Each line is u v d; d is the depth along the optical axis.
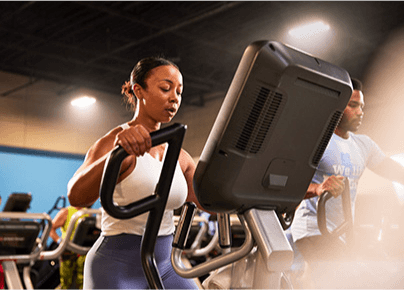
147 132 0.91
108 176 0.90
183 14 8.94
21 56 11.29
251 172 0.94
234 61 10.78
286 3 7.82
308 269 1.79
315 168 1.05
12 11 8.92
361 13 7.78
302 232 1.86
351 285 1.66
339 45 8.59
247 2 8.07
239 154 0.91
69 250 4.50
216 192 0.92
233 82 0.89
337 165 1.91
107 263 1.31
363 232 2.62
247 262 1.08
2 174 13.88
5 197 13.83
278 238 0.97
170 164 0.97
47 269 5.11
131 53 10.78
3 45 9.86
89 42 10.42
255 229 0.96
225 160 0.90
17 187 14.03
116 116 13.51
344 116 1.93
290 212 1.11
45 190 14.35
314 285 1.75
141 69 1.36
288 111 0.92
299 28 7.20
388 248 2.12
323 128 1.01
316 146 1.02
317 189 1.46
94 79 12.60
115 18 9.16
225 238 1.25
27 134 12.17
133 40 10.18
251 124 0.90
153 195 0.98
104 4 8.41
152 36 9.20
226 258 1.00
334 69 0.99
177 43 10.20
